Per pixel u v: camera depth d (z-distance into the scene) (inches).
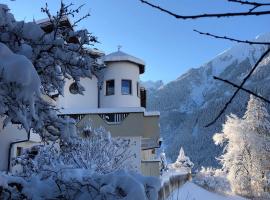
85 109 842.2
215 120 62.6
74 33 292.7
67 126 321.4
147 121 843.4
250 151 1534.2
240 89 60.3
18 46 271.3
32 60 273.6
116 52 1133.1
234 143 1560.0
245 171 1526.8
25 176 262.1
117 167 538.9
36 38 270.8
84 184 230.4
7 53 229.6
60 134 320.2
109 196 224.5
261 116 1558.8
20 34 267.0
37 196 229.0
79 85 314.5
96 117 840.3
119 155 565.3
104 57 1087.0
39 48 274.5
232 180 1539.1
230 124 1562.5
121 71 1091.9
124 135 829.2
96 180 231.3
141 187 222.7
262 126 1562.5
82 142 483.8
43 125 309.1
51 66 292.0
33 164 421.1
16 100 228.7
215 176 1664.6
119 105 1071.0
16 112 253.0
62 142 332.8
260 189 1499.8
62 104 1019.3
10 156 497.4
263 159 1519.4
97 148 507.5
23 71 223.8
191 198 1053.2
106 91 1084.5
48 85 311.3
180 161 2699.3
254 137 1526.8
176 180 1083.3
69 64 290.7
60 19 284.7
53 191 232.8
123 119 839.1
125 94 1086.4
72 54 288.4
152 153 1407.5
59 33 293.3
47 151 436.5
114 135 829.8
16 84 224.5
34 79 225.9
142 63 1123.9
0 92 230.4
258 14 56.8
